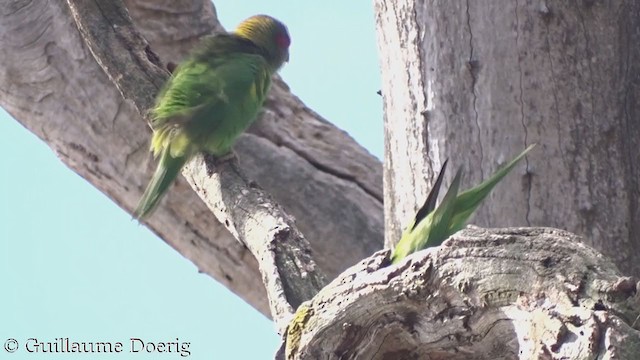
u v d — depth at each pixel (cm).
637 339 607
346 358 764
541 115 1005
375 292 735
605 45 1017
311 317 769
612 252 1002
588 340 614
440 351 743
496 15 1009
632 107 1025
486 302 679
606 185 1008
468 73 1014
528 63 1006
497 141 1008
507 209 1008
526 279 658
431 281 705
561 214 1003
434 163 1024
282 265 947
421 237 949
